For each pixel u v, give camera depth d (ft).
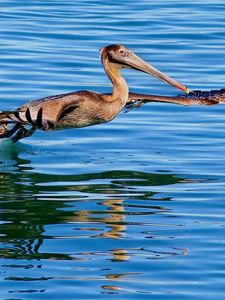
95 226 46.83
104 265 42.32
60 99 55.52
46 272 41.52
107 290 39.88
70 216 48.24
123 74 75.41
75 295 39.45
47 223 47.24
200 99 59.82
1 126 58.29
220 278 41.11
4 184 53.06
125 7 94.48
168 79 57.21
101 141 60.90
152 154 58.44
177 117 65.51
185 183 53.31
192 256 43.27
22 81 71.31
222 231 46.16
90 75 73.72
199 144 60.13
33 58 76.84
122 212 48.85
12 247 44.11
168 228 46.55
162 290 40.01
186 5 95.91
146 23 88.07
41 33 83.92
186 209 49.32
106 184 53.16
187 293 39.75
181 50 80.64
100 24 87.40
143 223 47.34
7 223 47.09
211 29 86.74
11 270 41.65
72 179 54.03
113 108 57.52
